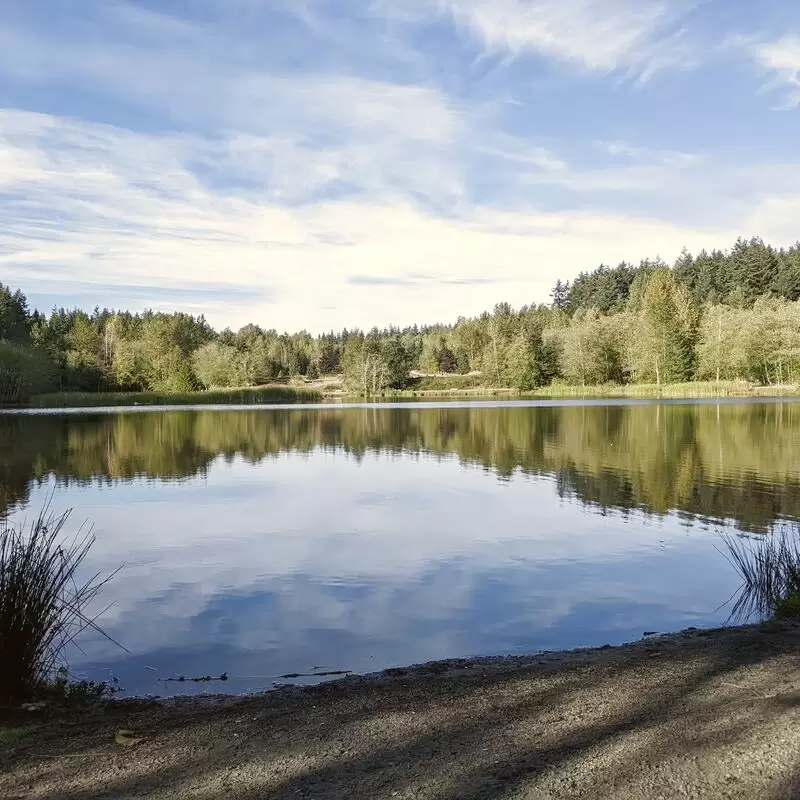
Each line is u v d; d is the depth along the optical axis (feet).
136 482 65.92
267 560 37.06
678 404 185.68
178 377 288.92
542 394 288.92
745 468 67.62
